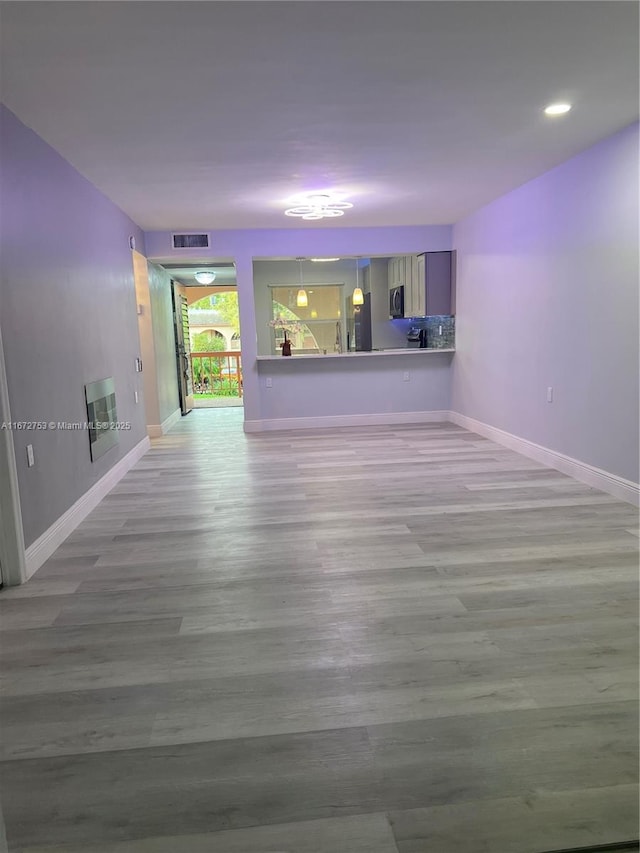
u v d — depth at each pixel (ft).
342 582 8.88
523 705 5.98
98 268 14.39
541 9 6.98
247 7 6.68
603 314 12.87
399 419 23.66
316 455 17.97
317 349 25.11
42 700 6.27
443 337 23.82
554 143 12.41
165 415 23.58
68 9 6.60
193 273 26.27
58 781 5.13
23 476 9.43
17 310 9.48
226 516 12.20
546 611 7.86
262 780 5.08
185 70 8.30
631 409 12.12
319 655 6.97
